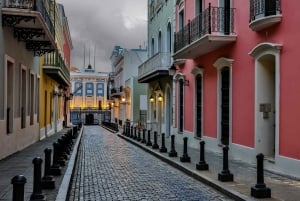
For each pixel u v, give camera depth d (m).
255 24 12.22
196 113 19.70
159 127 29.19
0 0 13.46
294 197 8.20
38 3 14.66
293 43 10.80
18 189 4.88
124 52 50.53
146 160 15.77
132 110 43.72
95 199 8.65
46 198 7.86
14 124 16.11
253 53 12.98
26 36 16.66
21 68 17.59
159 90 28.95
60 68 27.20
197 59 19.31
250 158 13.47
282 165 11.21
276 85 11.59
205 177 10.66
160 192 9.37
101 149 20.47
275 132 12.12
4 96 14.18
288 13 11.02
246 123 13.85
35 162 7.28
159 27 28.38
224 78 16.27
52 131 32.47
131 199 8.63
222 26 15.18
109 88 71.12
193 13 19.75
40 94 24.62
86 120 76.44
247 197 8.17
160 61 24.98
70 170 11.48
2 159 13.95
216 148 16.70
